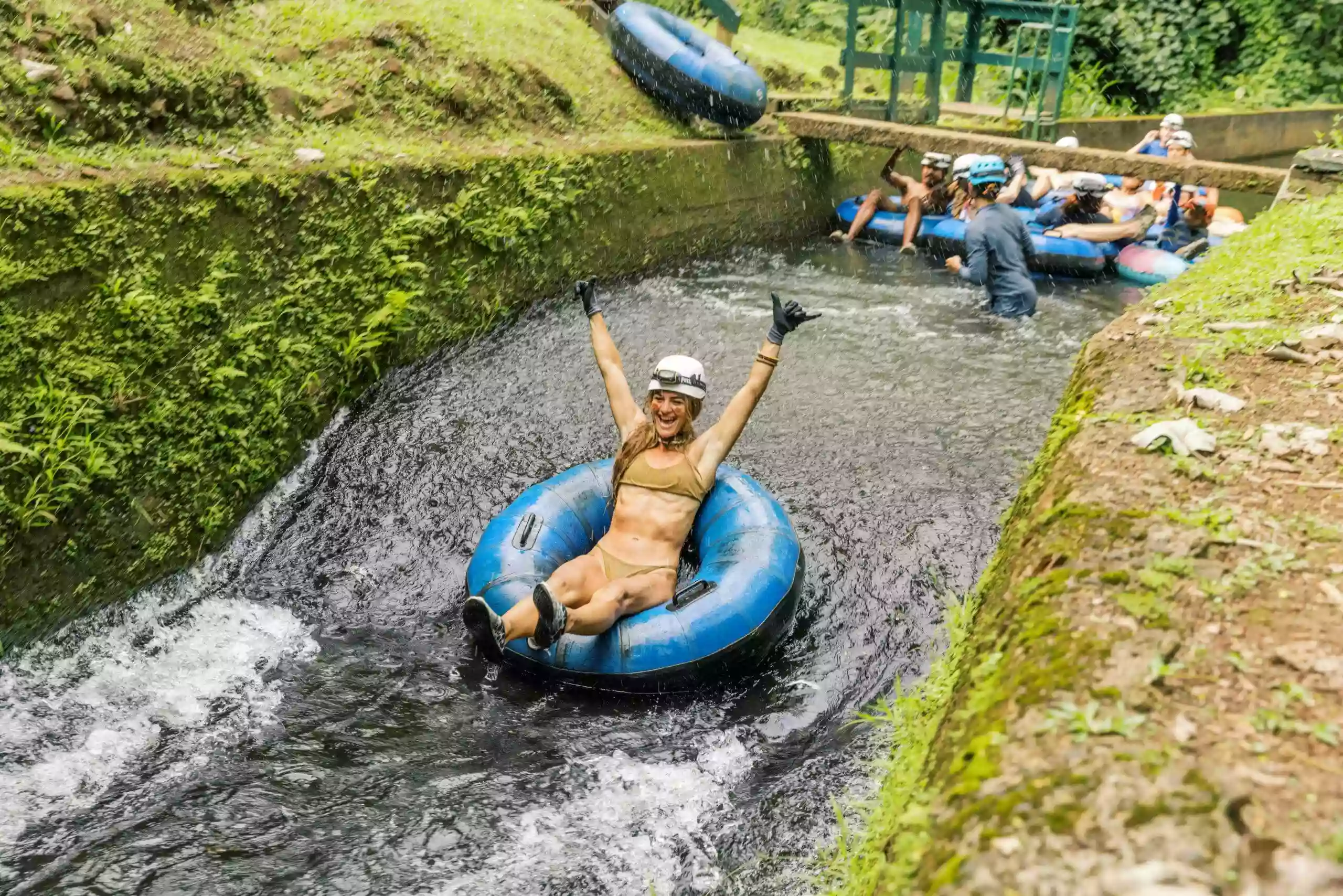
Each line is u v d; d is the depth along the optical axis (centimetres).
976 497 637
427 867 388
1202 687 231
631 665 478
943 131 1190
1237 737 215
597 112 1066
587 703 484
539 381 769
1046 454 406
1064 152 1067
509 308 851
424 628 543
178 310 571
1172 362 433
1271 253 623
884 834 287
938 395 771
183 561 561
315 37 855
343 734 461
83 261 518
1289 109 1819
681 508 540
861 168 1382
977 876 194
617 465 549
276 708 476
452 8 1035
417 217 746
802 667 512
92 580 509
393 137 819
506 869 388
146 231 556
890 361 834
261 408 618
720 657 484
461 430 701
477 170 816
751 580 503
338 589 571
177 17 755
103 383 521
